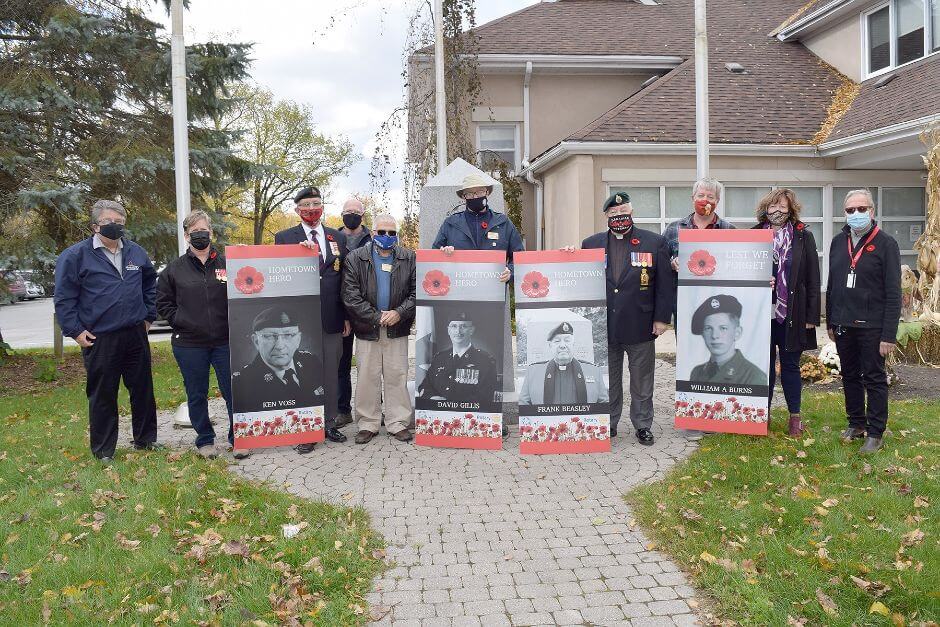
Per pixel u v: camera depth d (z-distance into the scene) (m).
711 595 3.41
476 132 16.86
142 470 5.26
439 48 12.87
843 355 5.57
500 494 4.82
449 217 6.28
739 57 16.20
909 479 4.64
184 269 5.67
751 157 13.48
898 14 13.95
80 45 10.43
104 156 10.60
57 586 3.52
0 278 10.56
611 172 13.23
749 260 5.72
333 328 6.13
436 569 3.75
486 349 5.82
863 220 5.30
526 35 17.23
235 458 5.70
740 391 5.79
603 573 3.68
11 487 5.06
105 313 5.45
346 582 3.57
